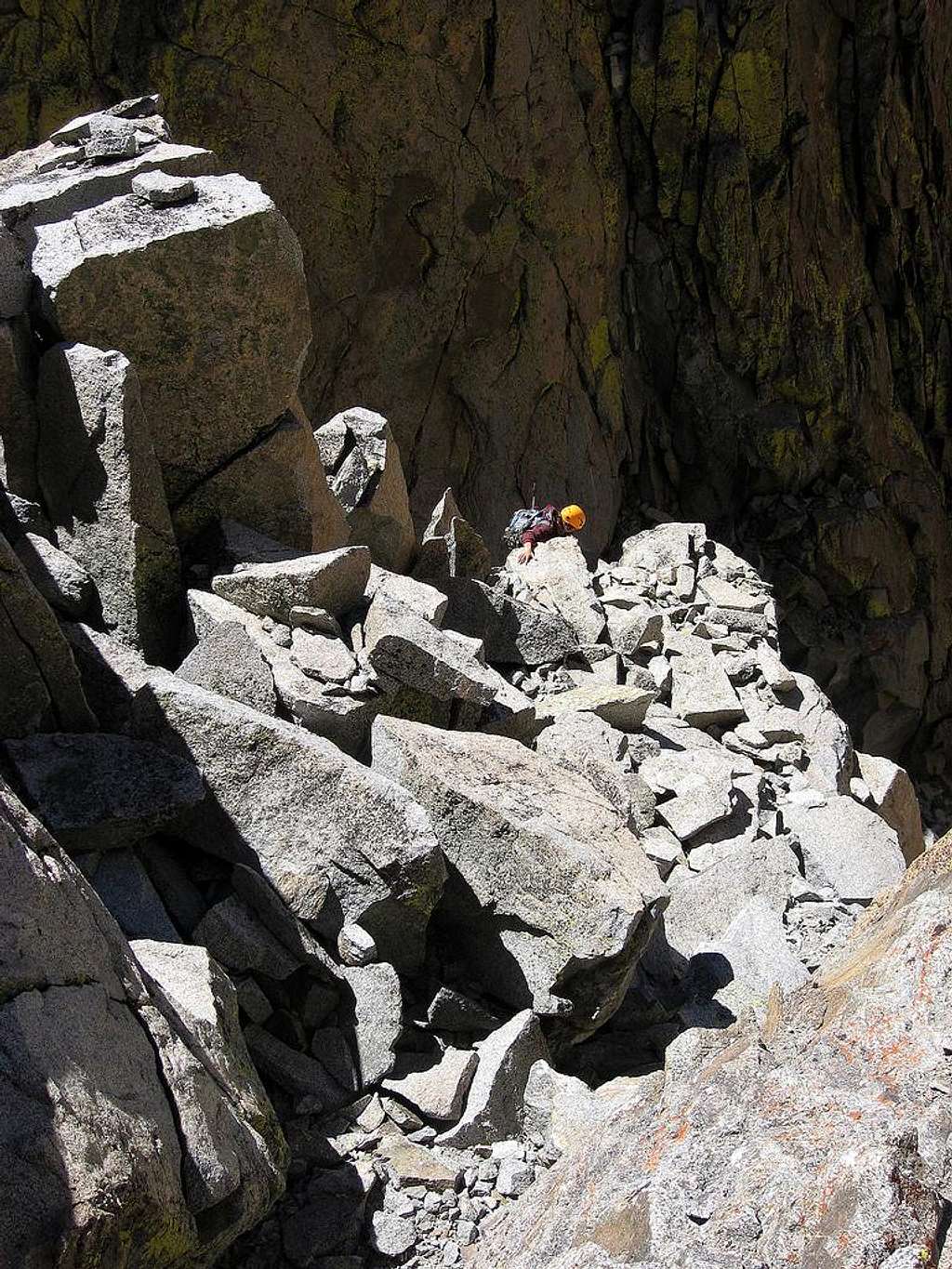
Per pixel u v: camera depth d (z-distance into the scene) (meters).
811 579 21.39
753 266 20.80
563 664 7.97
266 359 6.00
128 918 4.57
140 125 6.63
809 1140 3.02
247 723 4.85
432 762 5.13
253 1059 4.51
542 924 4.84
